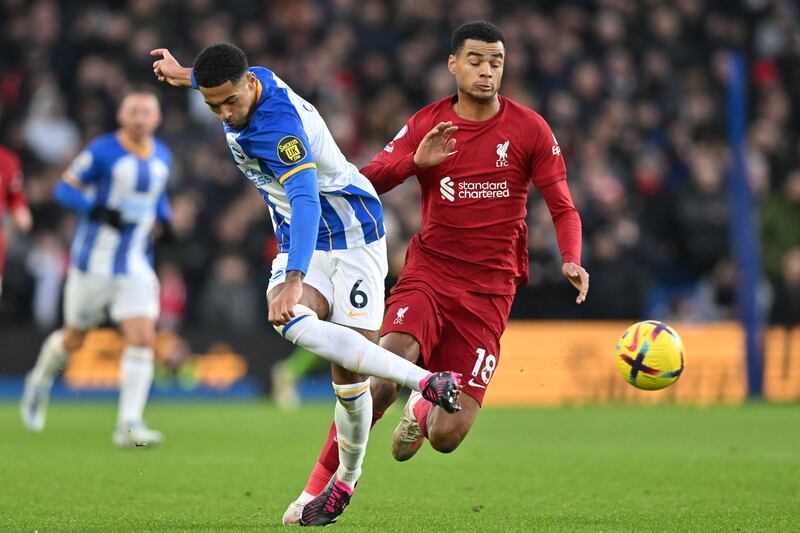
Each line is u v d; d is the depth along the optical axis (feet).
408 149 74.38
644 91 238.89
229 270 193.57
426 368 75.41
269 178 64.03
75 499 78.18
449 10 244.42
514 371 192.24
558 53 239.91
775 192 224.12
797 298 199.21
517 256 76.59
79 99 219.00
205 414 162.20
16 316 195.93
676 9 252.83
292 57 229.86
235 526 65.00
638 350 67.92
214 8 233.55
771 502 76.95
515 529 64.08
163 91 217.97
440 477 92.58
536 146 73.41
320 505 65.05
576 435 132.98
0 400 183.52
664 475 93.81
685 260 212.43
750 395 195.11
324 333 61.36
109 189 121.08
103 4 234.17
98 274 121.49
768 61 252.62
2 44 225.76
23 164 208.95
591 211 204.23
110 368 186.19
